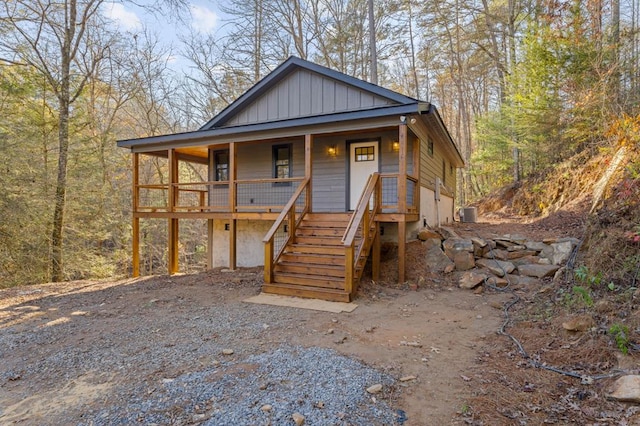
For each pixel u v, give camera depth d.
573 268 5.63
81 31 12.87
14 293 7.10
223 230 10.95
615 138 8.05
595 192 8.33
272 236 6.52
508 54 17.30
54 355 3.70
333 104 9.20
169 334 4.27
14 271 11.73
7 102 11.70
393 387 2.88
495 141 16.67
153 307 5.63
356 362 3.35
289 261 6.86
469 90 23.81
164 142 9.74
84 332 4.46
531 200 13.10
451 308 5.31
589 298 3.88
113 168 16.75
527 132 12.66
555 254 6.92
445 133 9.62
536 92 11.74
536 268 6.65
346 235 5.97
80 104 14.33
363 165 9.31
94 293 7.02
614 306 3.82
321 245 6.98
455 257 7.40
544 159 13.41
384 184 8.97
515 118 13.30
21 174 11.27
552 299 4.99
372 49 15.35
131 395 2.80
